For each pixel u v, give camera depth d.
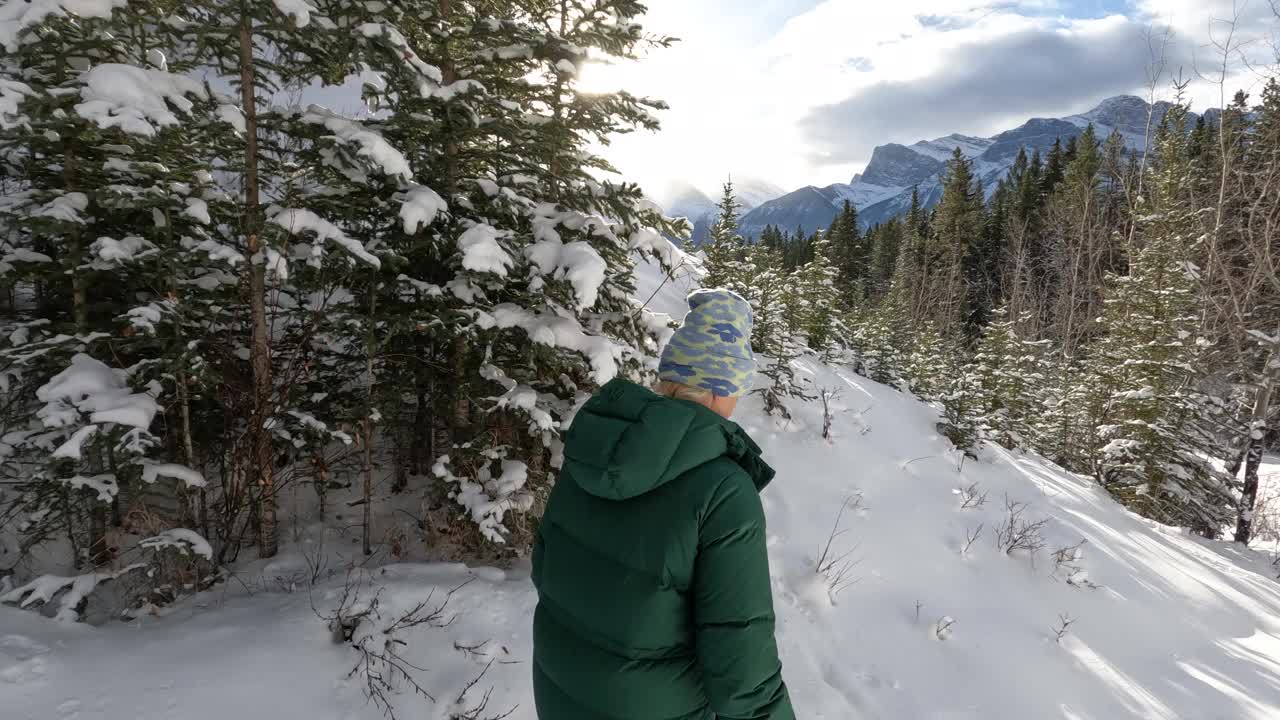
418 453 5.95
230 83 4.19
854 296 32.81
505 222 5.06
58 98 3.08
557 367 4.77
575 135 4.87
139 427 3.40
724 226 10.44
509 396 4.31
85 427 3.26
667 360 1.25
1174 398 11.62
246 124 3.96
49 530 3.98
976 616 5.53
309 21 3.51
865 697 4.10
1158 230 17.53
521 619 3.62
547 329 4.26
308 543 4.74
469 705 2.90
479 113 4.73
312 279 4.58
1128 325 13.55
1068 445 14.66
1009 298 41.09
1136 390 12.23
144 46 3.71
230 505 4.30
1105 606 6.28
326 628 3.18
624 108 4.98
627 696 1.01
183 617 3.45
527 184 5.14
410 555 4.68
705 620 0.99
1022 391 13.02
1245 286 14.94
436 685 2.98
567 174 5.28
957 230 46.25
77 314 3.90
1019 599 6.03
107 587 3.91
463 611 3.56
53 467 3.66
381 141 3.83
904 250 45.91
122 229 4.12
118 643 2.99
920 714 4.08
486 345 4.60
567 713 1.09
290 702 2.68
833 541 6.11
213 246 3.69
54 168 3.89
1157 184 19.75
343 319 4.67
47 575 3.24
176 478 4.03
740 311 1.25
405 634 3.25
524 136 4.79
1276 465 21.77
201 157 4.03
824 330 12.57
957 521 7.26
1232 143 14.59
